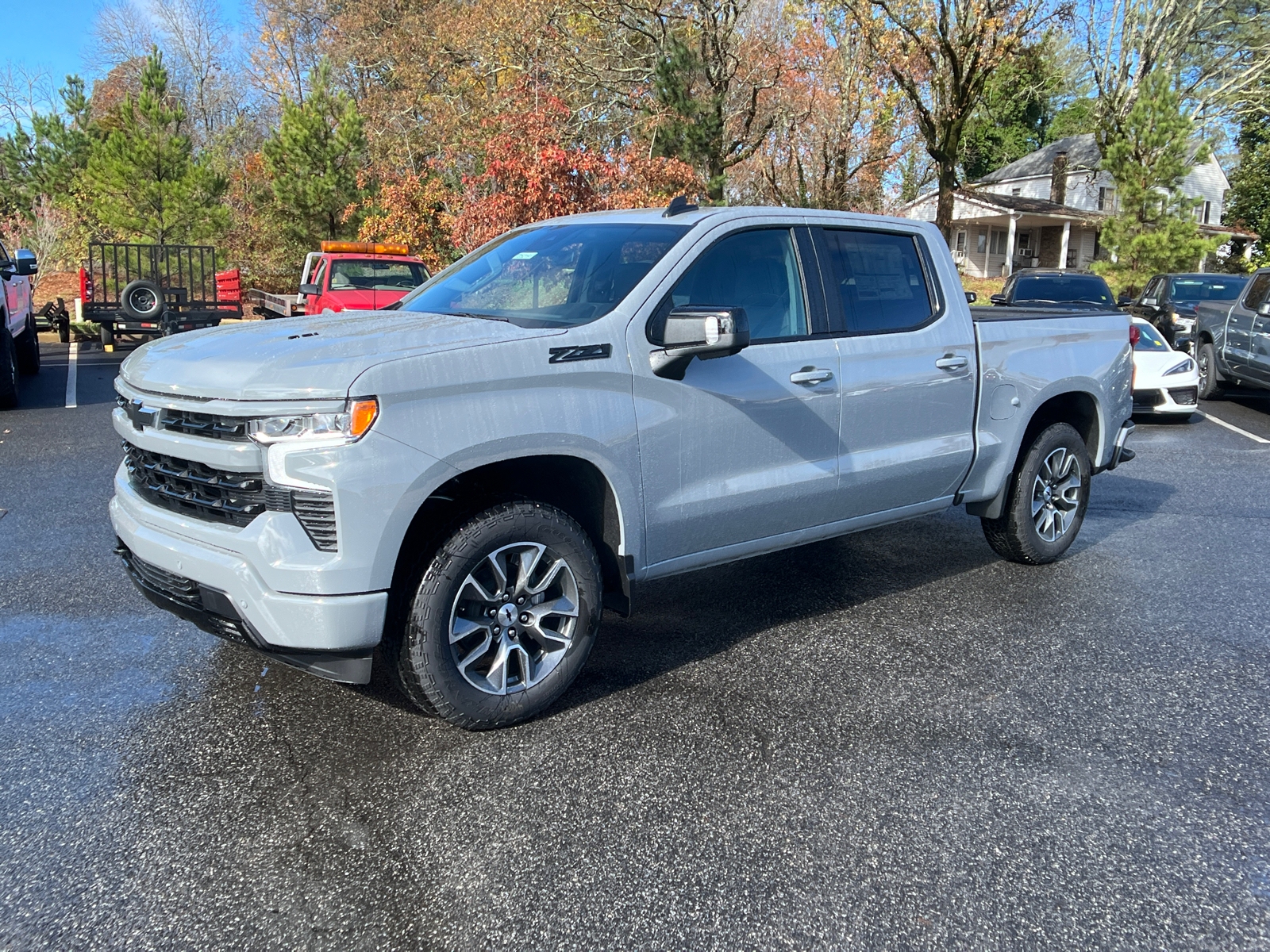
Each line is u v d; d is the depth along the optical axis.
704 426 3.80
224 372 3.08
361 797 3.01
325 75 26.56
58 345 17.77
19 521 6.18
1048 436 5.36
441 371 3.08
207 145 47.31
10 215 31.11
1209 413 12.46
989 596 5.07
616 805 2.98
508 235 4.73
